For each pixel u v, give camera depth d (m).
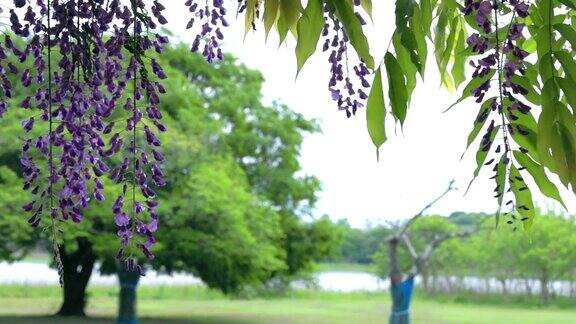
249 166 17.94
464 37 1.79
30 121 1.52
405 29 1.36
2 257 13.68
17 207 11.89
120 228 1.49
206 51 1.62
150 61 1.53
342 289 27.80
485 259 23.06
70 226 12.25
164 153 13.02
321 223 18.53
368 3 1.44
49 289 23.06
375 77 1.34
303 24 1.35
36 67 1.53
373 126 1.34
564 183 1.25
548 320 17.19
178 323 15.09
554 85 1.29
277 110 18.31
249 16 1.52
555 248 21.86
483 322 16.33
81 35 1.49
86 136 1.52
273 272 18.47
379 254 26.41
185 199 13.25
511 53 1.40
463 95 1.42
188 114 14.55
